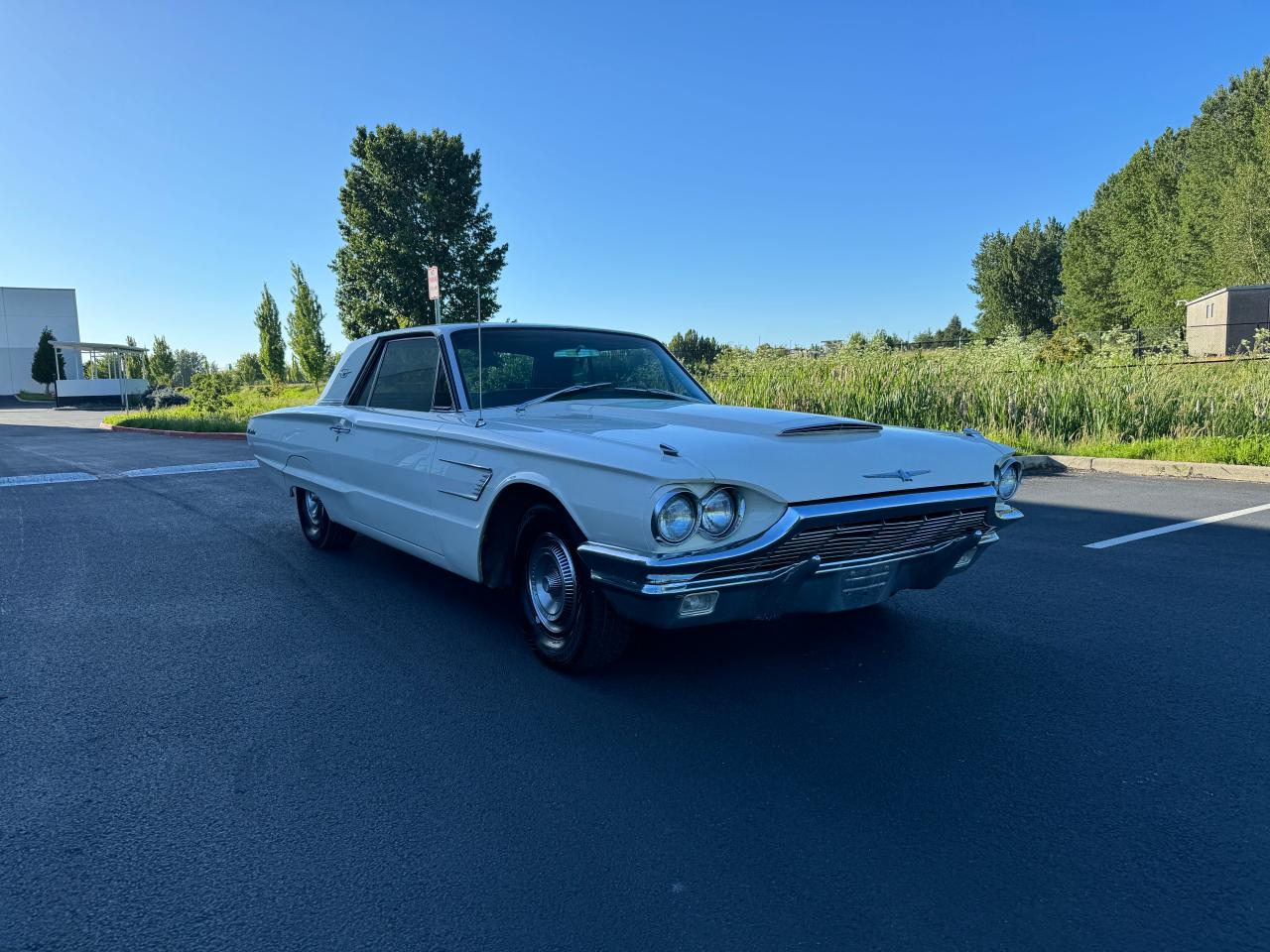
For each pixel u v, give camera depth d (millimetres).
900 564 3340
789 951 1925
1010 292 64750
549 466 3357
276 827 2480
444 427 4078
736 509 2949
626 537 2998
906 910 2061
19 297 60625
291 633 4262
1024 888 2146
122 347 48094
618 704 3334
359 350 5320
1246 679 3529
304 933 2012
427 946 1960
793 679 3570
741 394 12969
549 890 2168
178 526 7207
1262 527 6555
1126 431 11070
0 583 5305
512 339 4520
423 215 30766
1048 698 3355
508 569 3932
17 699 3449
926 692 3424
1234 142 45438
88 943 1979
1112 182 54656
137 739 3072
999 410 11711
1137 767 2789
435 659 3855
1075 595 4770
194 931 2020
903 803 2570
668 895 2135
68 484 10125
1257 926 1989
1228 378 11945
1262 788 2641
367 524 4930
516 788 2689
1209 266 43125
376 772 2811
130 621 4484
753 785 2689
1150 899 2094
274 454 6188
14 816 2559
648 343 5102
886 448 3393
